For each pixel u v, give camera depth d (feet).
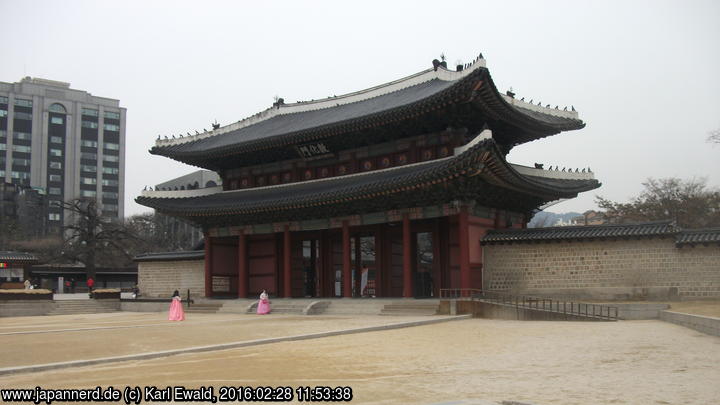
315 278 190.49
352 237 181.88
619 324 102.73
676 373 53.11
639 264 130.11
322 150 175.01
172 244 435.94
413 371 56.95
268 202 164.76
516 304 122.21
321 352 71.31
